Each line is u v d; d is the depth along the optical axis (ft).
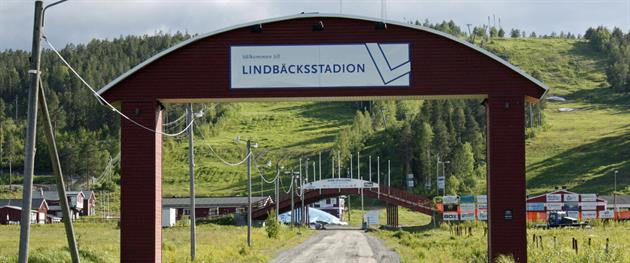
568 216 327.26
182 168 629.51
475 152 584.81
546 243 169.89
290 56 115.85
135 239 115.14
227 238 217.77
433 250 166.71
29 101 71.82
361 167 604.90
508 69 115.14
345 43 115.85
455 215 296.51
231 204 437.99
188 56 116.37
